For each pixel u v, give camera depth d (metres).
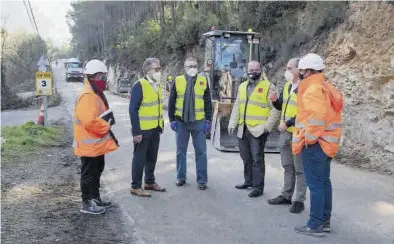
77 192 7.26
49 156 10.18
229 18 28.23
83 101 5.78
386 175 8.89
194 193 7.34
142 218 6.09
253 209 6.51
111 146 6.11
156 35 43.06
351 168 9.54
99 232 5.48
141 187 7.27
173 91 7.64
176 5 43.03
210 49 14.39
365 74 10.96
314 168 5.38
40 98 28.73
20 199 6.69
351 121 10.99
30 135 12.66
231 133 7.49
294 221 6.00
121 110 23.44
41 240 5.10
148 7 56.06
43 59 16.86
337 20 13.88
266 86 7.05
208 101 7.66
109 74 62.16
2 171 8.44
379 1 11.58
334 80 12.09
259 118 7.05
